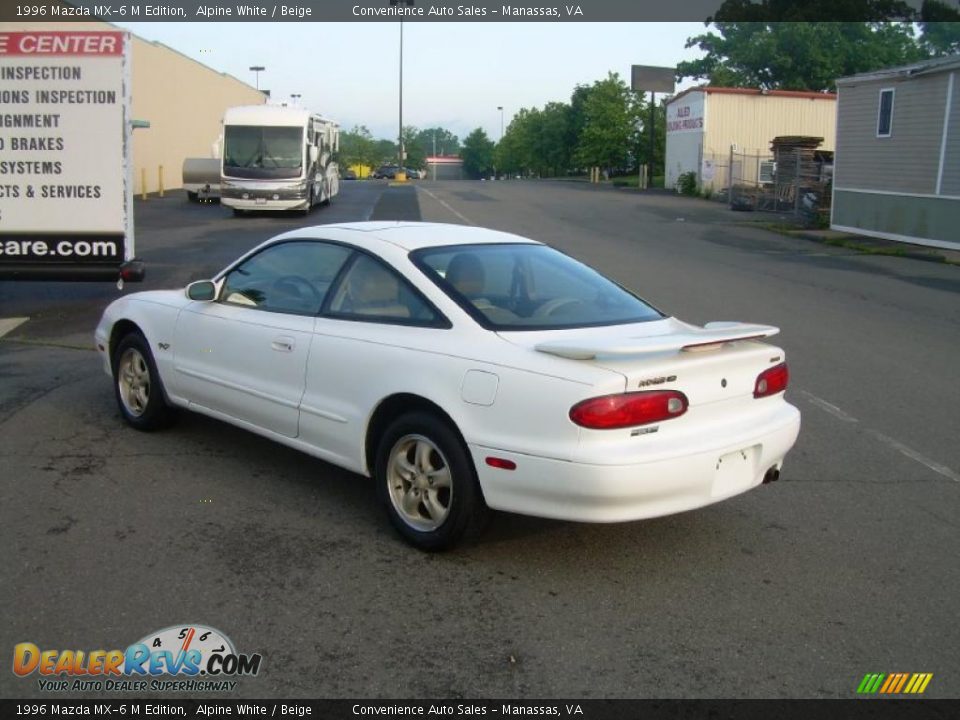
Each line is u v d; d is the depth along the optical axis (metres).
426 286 4.71
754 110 39.84
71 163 11.12
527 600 4.13
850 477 5.86
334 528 4.87
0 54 10.92
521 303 4.74
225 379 5.62
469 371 4.30
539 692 3.43
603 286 5.20
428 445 4.51
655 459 3.99
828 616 4.04
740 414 4.46
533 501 4.12
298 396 5.13
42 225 11.20
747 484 4.44
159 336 6.14
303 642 3.73
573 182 57.78
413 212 28.64
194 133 45.78
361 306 4.95
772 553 4.69
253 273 5.72
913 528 5.04
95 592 4.09
